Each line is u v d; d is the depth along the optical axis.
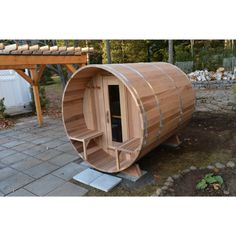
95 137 4.59
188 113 4.76
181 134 5.75
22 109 9.72
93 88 4.47
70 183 3.86
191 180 3.71
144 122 3.34
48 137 6.34
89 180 3.84
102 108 4.45
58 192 3.62
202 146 4.96
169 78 4.36
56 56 6.77
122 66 3.87
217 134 5.60
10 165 4.69
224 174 3.82
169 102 3.97
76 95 4.50
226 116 6.96
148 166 4.22
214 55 13.51
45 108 9.98
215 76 11.55
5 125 7.89
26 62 6.09
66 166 4.47
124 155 4.23
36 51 6.07
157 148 4.98
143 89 3.53
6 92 9.30
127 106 4.07
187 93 4.66
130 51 16.17
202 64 13.45
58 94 14.24
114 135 4.42
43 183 3.91
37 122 8.13
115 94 4.20
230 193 3.34
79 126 4.67
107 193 3.51
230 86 10.72
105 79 4.26
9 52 5.64
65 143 5.76
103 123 4.51
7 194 3.65
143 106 3.37
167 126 3.97
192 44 16.58
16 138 6.44
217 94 9.62
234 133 5.57
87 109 4.66
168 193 3.42
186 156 4.55
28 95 9.95
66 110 4.39
